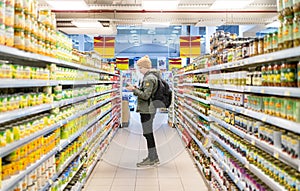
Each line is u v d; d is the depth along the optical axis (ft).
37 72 9.87
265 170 9.11
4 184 7.45
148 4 22.22
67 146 13.84
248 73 10.97
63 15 30.86
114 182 17.93
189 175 19.36
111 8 26.86
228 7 24.21
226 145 13.43
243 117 11.73
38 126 9.75
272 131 8.64
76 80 15.37
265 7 28.63
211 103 16.34
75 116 14.53
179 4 24.97
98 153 22.35
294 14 7.29
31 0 9.19
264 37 9.27
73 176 14.96
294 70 7.64
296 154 7.10
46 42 10.74
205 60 19.08
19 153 8.38
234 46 13.61
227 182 12.77
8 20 7.67
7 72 7.65
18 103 8.54
